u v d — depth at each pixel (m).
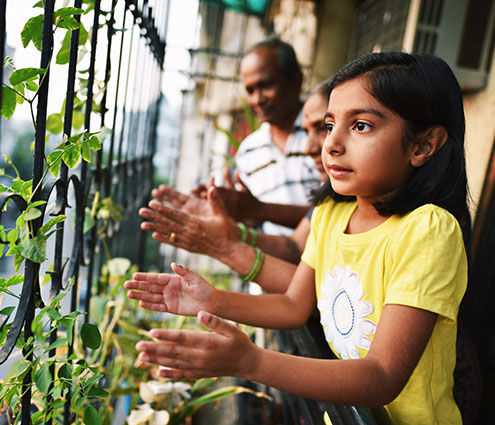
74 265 0.96
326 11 4.31
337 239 0.95
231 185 1.73
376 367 0.69
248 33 6.13
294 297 1.04
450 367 0.86
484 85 2.73
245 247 1.24
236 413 1.99
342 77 0.78
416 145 0.77
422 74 0.74
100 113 1.11
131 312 1.90
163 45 2.48
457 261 0.74
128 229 2.13
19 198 0.64
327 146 0.77
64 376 0.78
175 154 4.27
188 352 0.65
